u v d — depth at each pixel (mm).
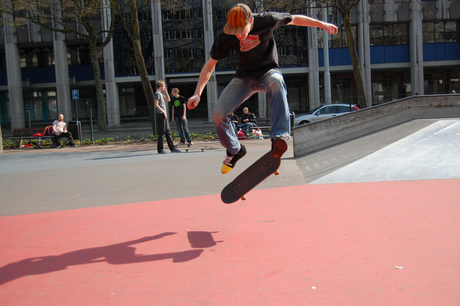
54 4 23641
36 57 32469
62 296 2039
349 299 1896
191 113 22719
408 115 8891
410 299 1875
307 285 2068
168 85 30422
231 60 28891
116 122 22625
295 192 4699
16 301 2002
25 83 32344
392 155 5980
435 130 6715
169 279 2209
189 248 2746
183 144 13219
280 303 1880
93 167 8078
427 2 28422
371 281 2088
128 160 9188
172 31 29000
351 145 7691
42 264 2529
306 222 3297
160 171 7043
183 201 4488
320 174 5785
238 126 15914
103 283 2186
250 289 2045
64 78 30578
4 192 5504
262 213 3709
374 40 29484
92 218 3824
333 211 3629
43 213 4156
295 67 28922
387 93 31375
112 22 23531
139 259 2555
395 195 4156
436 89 31391
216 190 5086
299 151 8195
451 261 2307
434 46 29156
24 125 26844
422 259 2359
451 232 2826
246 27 2695
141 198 4785
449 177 4922
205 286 2100
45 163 9359
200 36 28938
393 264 2305
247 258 2502
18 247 2930
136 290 2080
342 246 2650
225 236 3012
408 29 29359
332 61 29266
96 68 22922
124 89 31734
